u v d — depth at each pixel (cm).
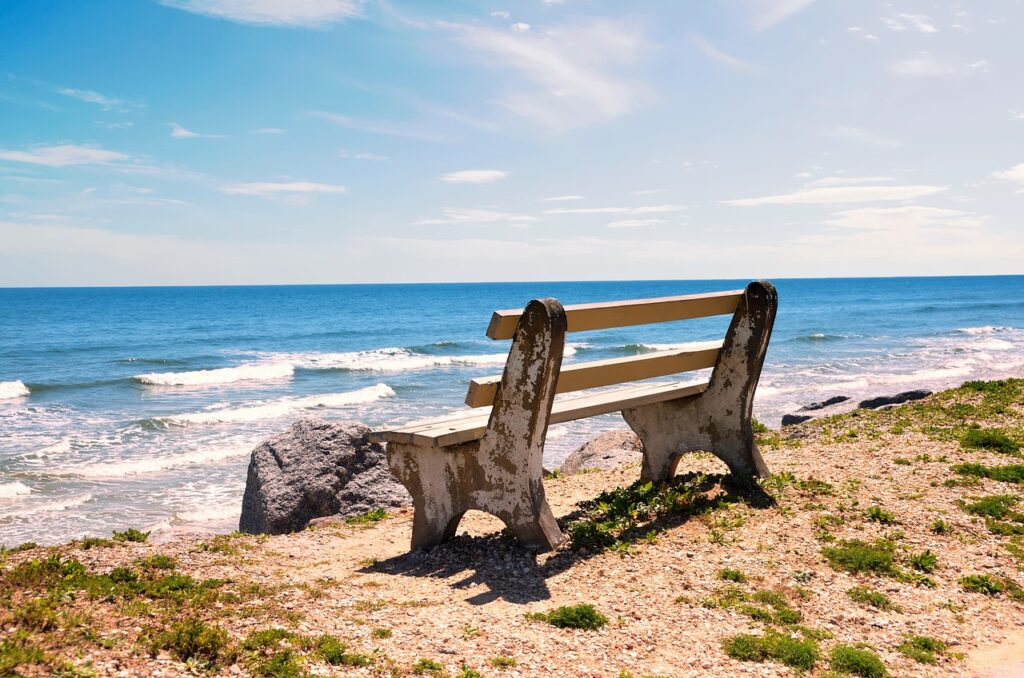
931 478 744
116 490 1540
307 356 4506
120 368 3884
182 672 340
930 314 8412
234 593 470
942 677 393
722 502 656
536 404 531
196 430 2180
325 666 362
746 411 686
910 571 530
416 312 9781
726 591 490
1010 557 551
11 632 360
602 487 780
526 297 15200
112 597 433
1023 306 9875
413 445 611
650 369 637
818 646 419
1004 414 1016
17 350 4784
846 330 6269
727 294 663
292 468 984
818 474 762
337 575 547
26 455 1831
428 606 467
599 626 434
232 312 9556
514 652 397
